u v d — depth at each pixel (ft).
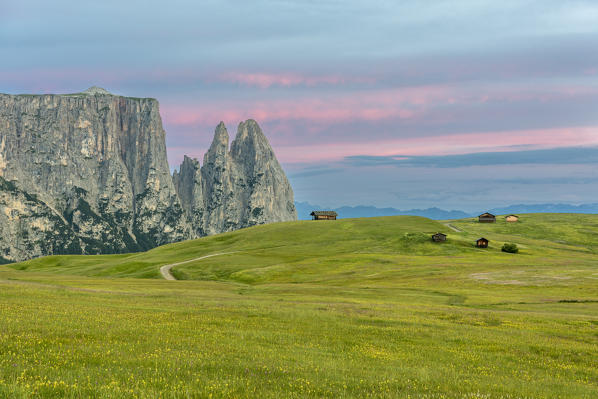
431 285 304.30
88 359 64.54
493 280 310.45
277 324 123.85
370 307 180.45
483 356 97.55
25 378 49.90
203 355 74.49
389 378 67.31
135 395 44.75
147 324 107.04
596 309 198.90
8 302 131.64
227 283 346.54
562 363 96.22
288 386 56.34
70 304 139.33
